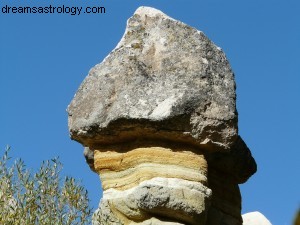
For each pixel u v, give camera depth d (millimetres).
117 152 10203
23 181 8797
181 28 10398
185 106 9656
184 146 9969
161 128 9703
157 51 10273
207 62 10156
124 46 10445
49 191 8844
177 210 9516
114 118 9781
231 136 10055
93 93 10320
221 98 10031
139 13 10766
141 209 9547
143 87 9898
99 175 10359
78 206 8922
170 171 9766
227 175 11516
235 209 11531
